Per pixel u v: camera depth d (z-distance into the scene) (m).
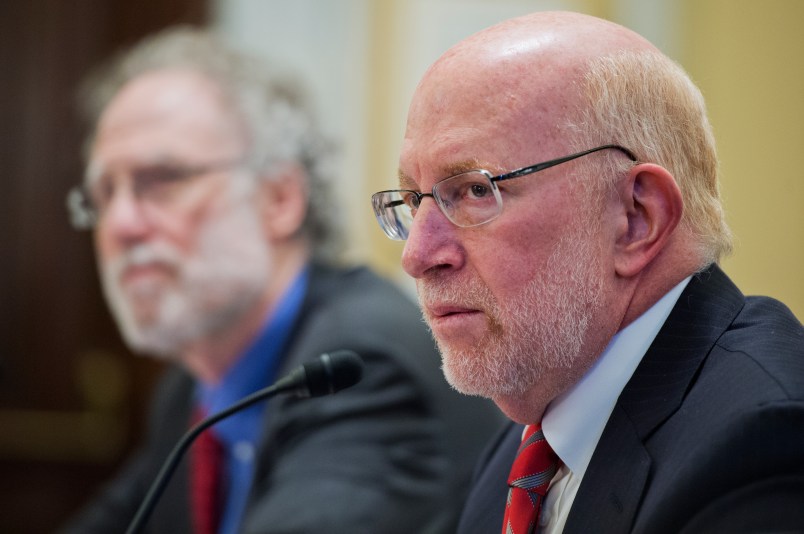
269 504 5.05
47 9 10.59
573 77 3.04
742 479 2.58
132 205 6.18
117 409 10.40
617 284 3.09
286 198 6.44
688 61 8.97
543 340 3.04
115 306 6.34
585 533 2.85
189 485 6.20
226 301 6.08
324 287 6.21
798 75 8.75
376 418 5.33
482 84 3.04
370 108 9.62
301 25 9.71
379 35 9.63
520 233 3.00
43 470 10.38
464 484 5.41
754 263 8.74
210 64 6.65
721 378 2.85
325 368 3.61
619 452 2.92
